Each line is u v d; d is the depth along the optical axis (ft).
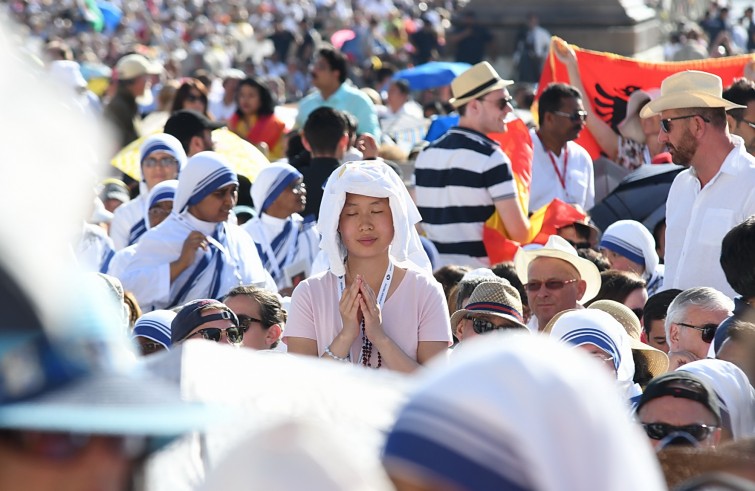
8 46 11.37
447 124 106.52
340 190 40.14
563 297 51.75
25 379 11.01
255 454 12.71
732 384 31.45
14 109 11.18
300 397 18.57
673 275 58.03
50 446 11.46
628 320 46.19
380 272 40.52
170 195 67.10
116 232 72.90
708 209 55.36
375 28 270.46
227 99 136.05
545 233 68.08
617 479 12.32
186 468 17.57
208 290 58.18
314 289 40.96
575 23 193.77
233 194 59.88
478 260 68.59
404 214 40.47
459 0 298.35
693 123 55.11
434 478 12.43
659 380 29.19
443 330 40.37
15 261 10.83
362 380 19.40
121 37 319.88
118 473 12.04
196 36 307.37
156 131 86.89
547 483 12.18
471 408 12.46
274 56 270.46
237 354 19.99
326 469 12.57
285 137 104.78
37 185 11.10
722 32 270.05
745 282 42.06
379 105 139.74
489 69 70.33
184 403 12.25
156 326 46.06
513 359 12.51
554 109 76.18
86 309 11.80
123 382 11.93
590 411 12.36
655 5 263.90
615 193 73.05
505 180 67.87
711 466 20.88
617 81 88.99
